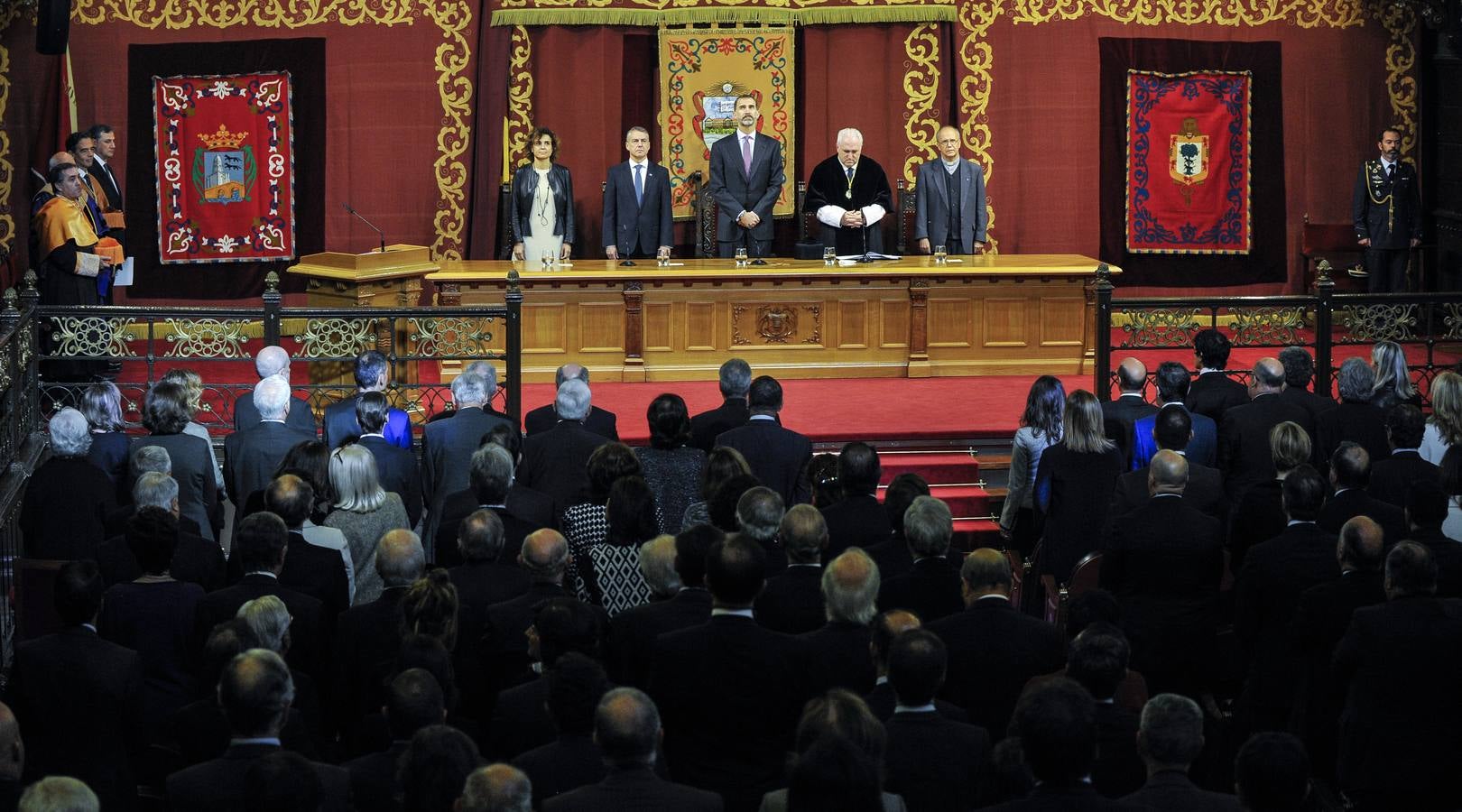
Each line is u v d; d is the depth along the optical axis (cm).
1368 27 1614
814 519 603
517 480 836
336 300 1241
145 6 1550
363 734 584
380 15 1566
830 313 1348
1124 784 508
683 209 1589
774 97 1587
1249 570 687
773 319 1345
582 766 463
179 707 622
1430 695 596
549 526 738
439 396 1291
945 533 615
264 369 901
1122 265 1627
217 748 516
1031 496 899
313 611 616
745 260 1377
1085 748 426
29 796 388
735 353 1347
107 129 1361
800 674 534
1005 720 564
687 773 536
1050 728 425
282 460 847
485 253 1577
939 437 1162
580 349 1338
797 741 427
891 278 1340
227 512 1049
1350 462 727
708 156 1584
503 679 603
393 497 732
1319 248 1616
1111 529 704
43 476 801
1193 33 1611
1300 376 964
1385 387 968
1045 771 429
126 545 684
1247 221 1631
